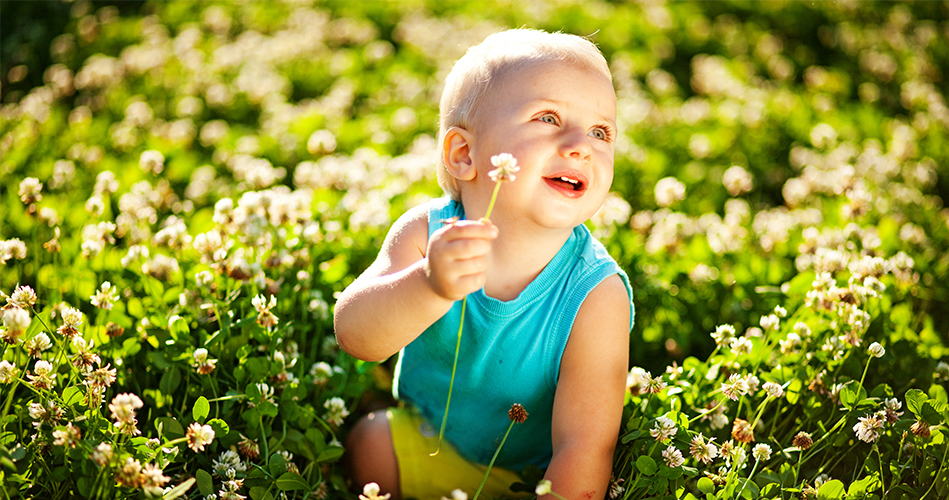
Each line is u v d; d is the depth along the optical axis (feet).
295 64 17.84
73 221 9.65
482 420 6.19
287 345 7.23
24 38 18.74
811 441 5.95
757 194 13.38
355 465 6.77
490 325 5.73
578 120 5.46
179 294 7.25
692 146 14.32
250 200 7.92
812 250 9.11
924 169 12.55
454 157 5.76
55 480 5.38
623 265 8.87
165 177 12.30
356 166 11.51
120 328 6.59
